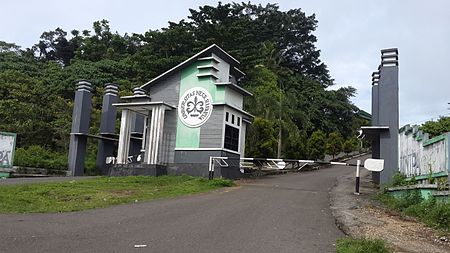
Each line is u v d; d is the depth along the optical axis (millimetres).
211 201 12930
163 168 20953
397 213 11312
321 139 40969
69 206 11094
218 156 20859
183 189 15664
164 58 39656
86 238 7320
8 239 6984
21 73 41375
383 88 16875
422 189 11812
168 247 6828
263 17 62031
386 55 17078
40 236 7344
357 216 10695
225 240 7539
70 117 34812
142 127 25594
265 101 33031
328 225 9453
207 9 41656
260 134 29344
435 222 9516
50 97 37688
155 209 11109
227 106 21453
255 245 7219
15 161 23141
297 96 52656
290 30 63781
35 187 14445
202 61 22375
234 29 38969
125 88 40000
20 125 32000
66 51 62219
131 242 7117
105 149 26016
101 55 52500
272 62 52188
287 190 16625
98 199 12531
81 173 24469
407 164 14867
